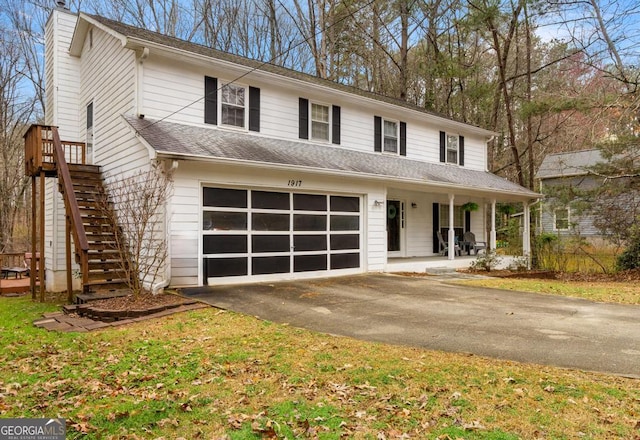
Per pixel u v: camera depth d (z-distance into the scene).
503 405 3.44
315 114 12.98
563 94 15.41
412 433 3.03
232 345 5.24
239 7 25.14
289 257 10.88
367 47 24.61
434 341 5.30
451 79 23.70
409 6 21.41
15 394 3.87
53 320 7.25
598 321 6.33
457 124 17.17
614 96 13.88
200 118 10.62
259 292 8.77
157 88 9.98
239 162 9.17
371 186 12.77
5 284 13.18
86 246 8.18
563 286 10.36
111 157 10.95
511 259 16.33
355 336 5.59
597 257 16.97
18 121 23.97
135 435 3.08
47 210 13.68
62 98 13.44
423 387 3.82
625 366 4.31
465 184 14.22
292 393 3.77
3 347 5.50
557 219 16.95
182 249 9.02
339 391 3.77
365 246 12.65
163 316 6.92
